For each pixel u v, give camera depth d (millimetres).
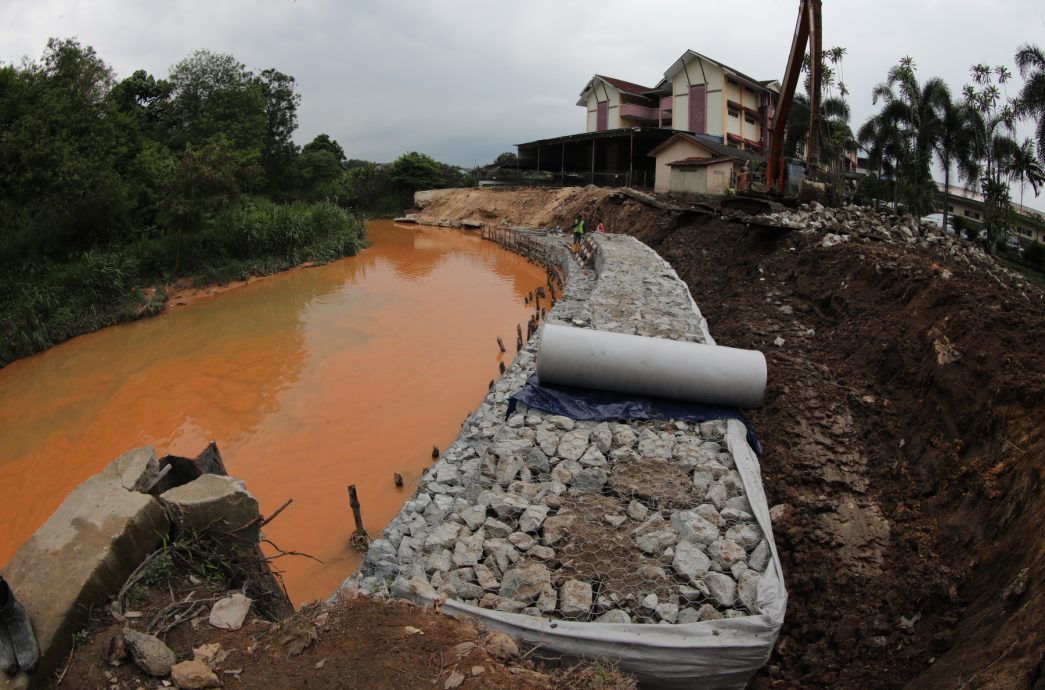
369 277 31359
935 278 10797
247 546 5566
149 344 20328
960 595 6180
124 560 4844
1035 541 5680
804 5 18656
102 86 29641
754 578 5902
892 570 6703
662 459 7867
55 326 21391
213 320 23047
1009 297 9852
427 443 13164
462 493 8234
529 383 9547
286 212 36406
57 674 4184
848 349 11039
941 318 9555
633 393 9055
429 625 4914
